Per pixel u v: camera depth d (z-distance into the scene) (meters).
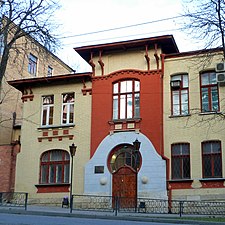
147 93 26.41
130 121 26.30
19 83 29.88
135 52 27.39
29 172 28.31
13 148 29.84
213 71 25.72
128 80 27.30
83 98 28.23
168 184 24.69
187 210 23.61
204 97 25.59
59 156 28.02
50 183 27.50
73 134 27.80
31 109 29.58
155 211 24.08
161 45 26.78
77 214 19.67
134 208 24.19
